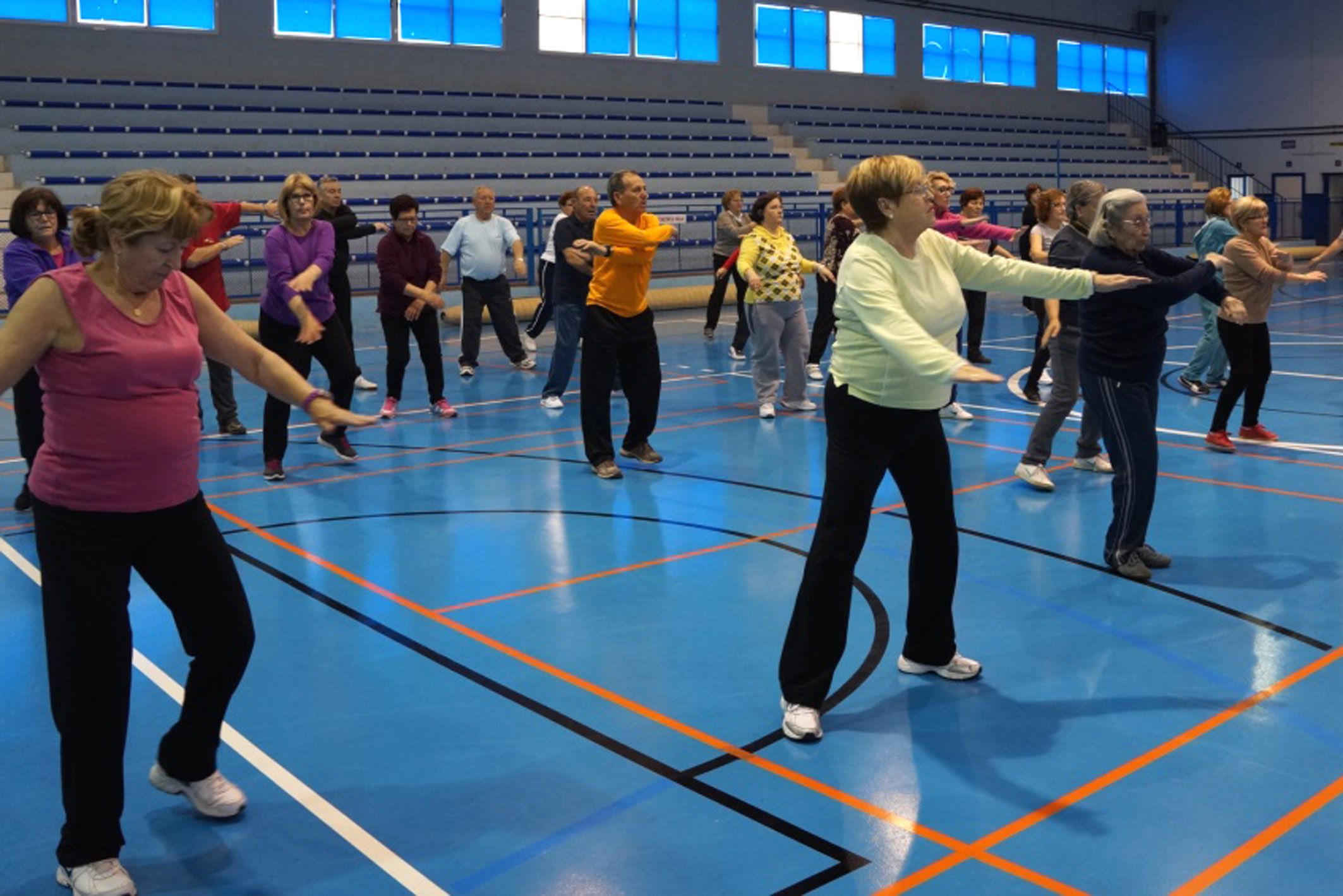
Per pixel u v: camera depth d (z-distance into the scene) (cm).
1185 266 484
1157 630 432
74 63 1827
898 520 588
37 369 266
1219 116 3100
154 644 436
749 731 355
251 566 527
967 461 718
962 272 362
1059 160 2673
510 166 2098
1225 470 684
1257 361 737
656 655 418
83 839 272
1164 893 265
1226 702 370
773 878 274
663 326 1591
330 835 299
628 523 593
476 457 757
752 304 862
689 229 2111
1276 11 2964
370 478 702
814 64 2647
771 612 460
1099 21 3098
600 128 2278
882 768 329
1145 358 477
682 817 303
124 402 266
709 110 2469
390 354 883
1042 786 317
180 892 275
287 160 1877
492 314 1130
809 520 593
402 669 407
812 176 2408
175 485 278
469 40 2191
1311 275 696
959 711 367
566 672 402
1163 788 314
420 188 1969
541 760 338
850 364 345
